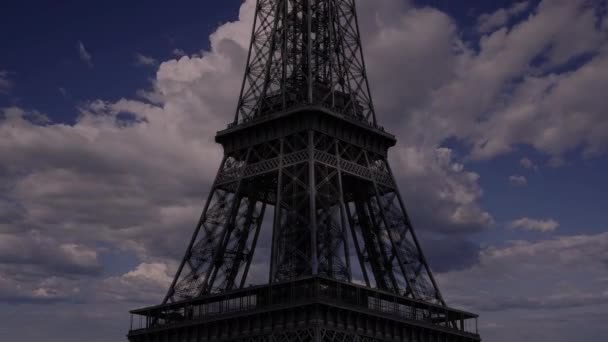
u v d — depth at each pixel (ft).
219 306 527.40
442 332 550.77
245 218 579.07
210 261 553.64
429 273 568.41
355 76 603.26
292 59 599.98
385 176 589.32
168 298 557.33
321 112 552.82
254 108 590.14
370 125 588.09
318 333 470.80
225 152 590.96
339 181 540.93
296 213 525.75
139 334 552.41
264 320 500.74
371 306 517.55
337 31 606.96
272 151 568.82
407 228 577.02
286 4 606.14
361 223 594.24
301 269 531.09
